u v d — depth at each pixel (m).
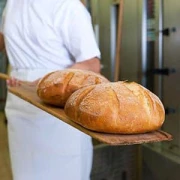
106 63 2.19
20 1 1.25
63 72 0.91
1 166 2.52
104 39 2.18
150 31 1.75
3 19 1.37
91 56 1.19
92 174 1.61
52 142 1.27
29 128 1.29
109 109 0.63
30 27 1.21
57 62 1.26
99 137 0.60
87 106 0.65
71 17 1.18
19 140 1.34
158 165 1.63
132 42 1.86
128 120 0.62
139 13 1.78
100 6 2.18
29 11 1.21
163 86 1.71
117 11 2.06
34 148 1.31
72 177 1.32
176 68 1.61
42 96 0.88
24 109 1.28
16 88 1.09
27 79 1.26
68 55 1.27
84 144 1.32
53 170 1.31
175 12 1.58
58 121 1.25
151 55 1.78
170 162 1.55
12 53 1.30
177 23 1.57
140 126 0.63
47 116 1.25
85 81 0.88
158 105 0.69
